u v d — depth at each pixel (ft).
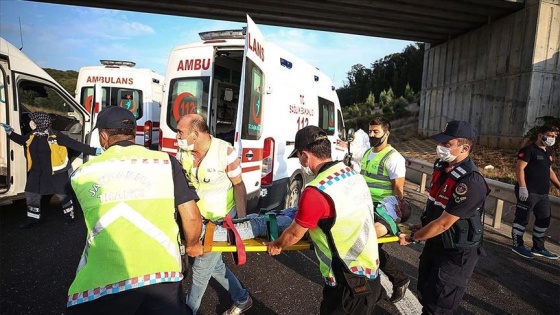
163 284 5.44
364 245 6.14
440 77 59.98
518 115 42.45
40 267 12.07
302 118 18.47
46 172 15.88
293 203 18.17
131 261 5.22
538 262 14.52
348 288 6.15
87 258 5.36
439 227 7.19
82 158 20.47
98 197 5.30
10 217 17.48
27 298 10.11
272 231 8.05
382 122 10.54
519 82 42.50
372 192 10.69
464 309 10.62
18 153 16.31
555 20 40.81
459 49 55.16
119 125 5.81
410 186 30.50
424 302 7.72
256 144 13.64
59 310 9.59
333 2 46.65
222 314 9.63
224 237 7.89
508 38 44.78
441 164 8.14
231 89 19.10
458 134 7.37
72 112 20.43
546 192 14.83
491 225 19.76
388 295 11.21
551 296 11.66
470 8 44.57
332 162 6.49
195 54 15.01
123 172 5.47
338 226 5.95
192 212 6.02
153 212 5.46
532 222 19.11
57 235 15.20
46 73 18.35
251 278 11.96
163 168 5.75
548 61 40.98
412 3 44.88
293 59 17.71
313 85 20.42
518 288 12.12
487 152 42.42
